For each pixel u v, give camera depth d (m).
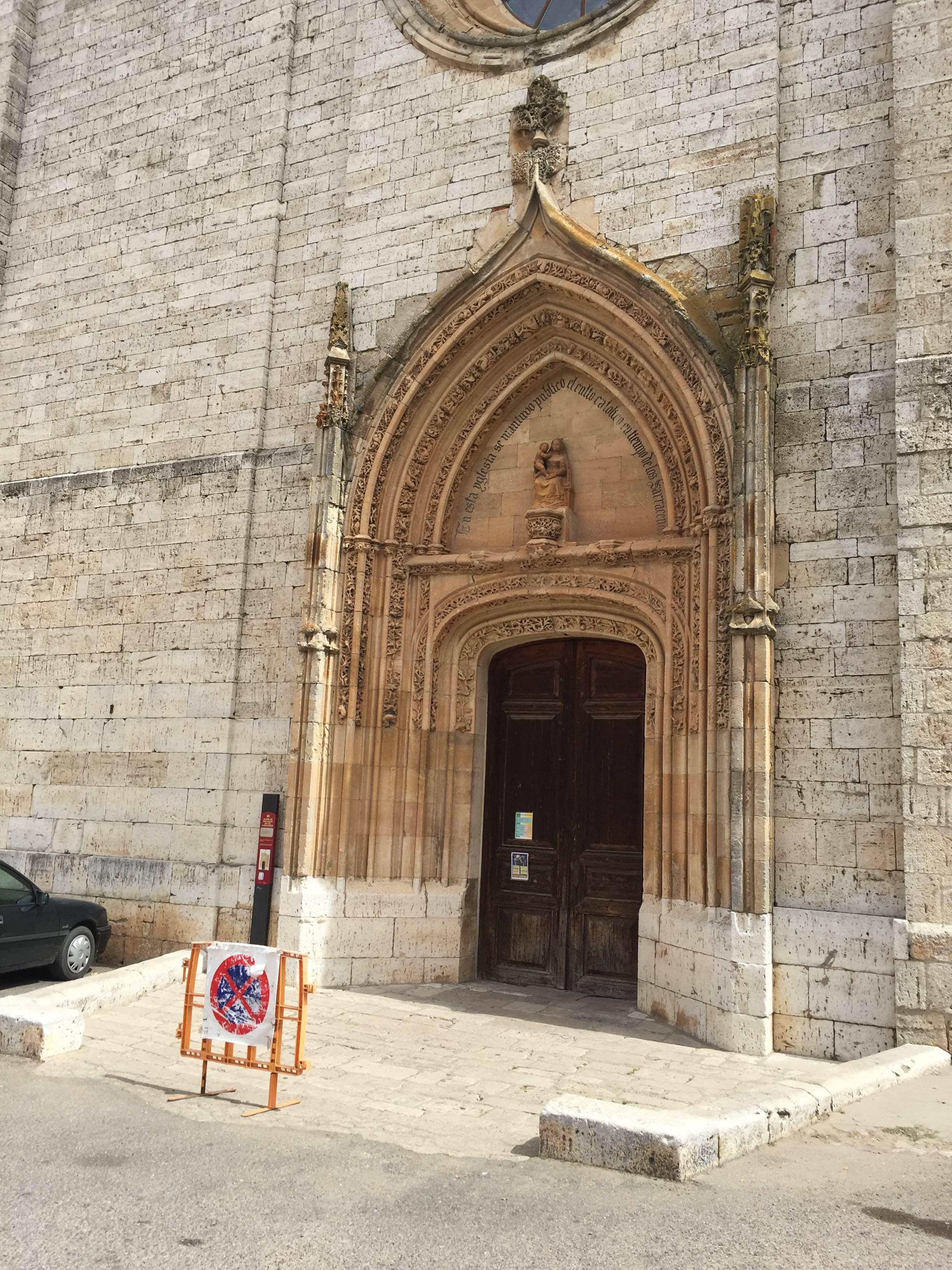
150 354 15.43
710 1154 6.17
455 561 12.71
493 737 13.16
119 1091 7.68
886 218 10.74
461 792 12.70
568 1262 4.91
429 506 13.09
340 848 12.26
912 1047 8.73
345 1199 5.69
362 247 13.70
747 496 10.43
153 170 15.98
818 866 9.85
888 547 10.11
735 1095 7.55
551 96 12.65
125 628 14.72
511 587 12.45
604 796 12.34
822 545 10.38
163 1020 10.00
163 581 14.55
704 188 11.67
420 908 12.30
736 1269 4.85
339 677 12.62
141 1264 4.83
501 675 13.26
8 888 12.02
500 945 12.65
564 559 12.12
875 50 11.12
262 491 14.12
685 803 10.91
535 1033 10.01
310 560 12.75
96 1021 9.88
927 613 9.52
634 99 12.27
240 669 13.77
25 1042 8.59
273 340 14.53
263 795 13.24
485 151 13.09
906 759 9.38
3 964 11.60
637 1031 10.24
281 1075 8.27
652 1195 5.76
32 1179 5.90
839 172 11.05
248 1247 5.05
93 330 16.02
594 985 11.99
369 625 12.82
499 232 12.80
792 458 10.66
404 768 12.59
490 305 12.55
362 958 12.03
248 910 13.01
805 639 10.30
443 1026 10.22
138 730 14.30
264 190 14.91
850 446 10.45
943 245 10.05
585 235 11.99
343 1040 9.53
